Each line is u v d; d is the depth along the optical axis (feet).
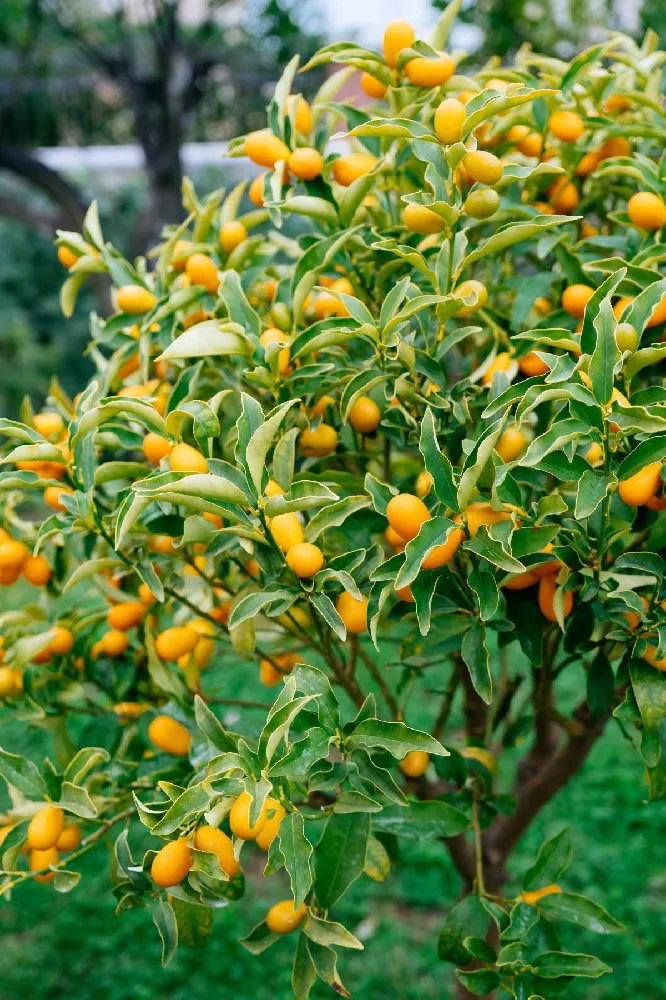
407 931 7.93
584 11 7.98
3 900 8.50
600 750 10.37
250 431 3.60
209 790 3.34
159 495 3.43
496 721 4.61
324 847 3.69
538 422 4.01
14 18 13.02
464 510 3.52
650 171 4.01
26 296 26.63
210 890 3.64
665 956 7.47
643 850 8.75
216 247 4.31
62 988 7.50
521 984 3.78
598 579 3.65
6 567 4.14
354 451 4.32
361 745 3.55
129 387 4.38
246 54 13.94
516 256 4.37
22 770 3.86
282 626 4.25
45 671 4.29
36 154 18.16
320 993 7.28
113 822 4.00
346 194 4.01
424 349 4.06
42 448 3.81
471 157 3.69
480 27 7.84
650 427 3.44
